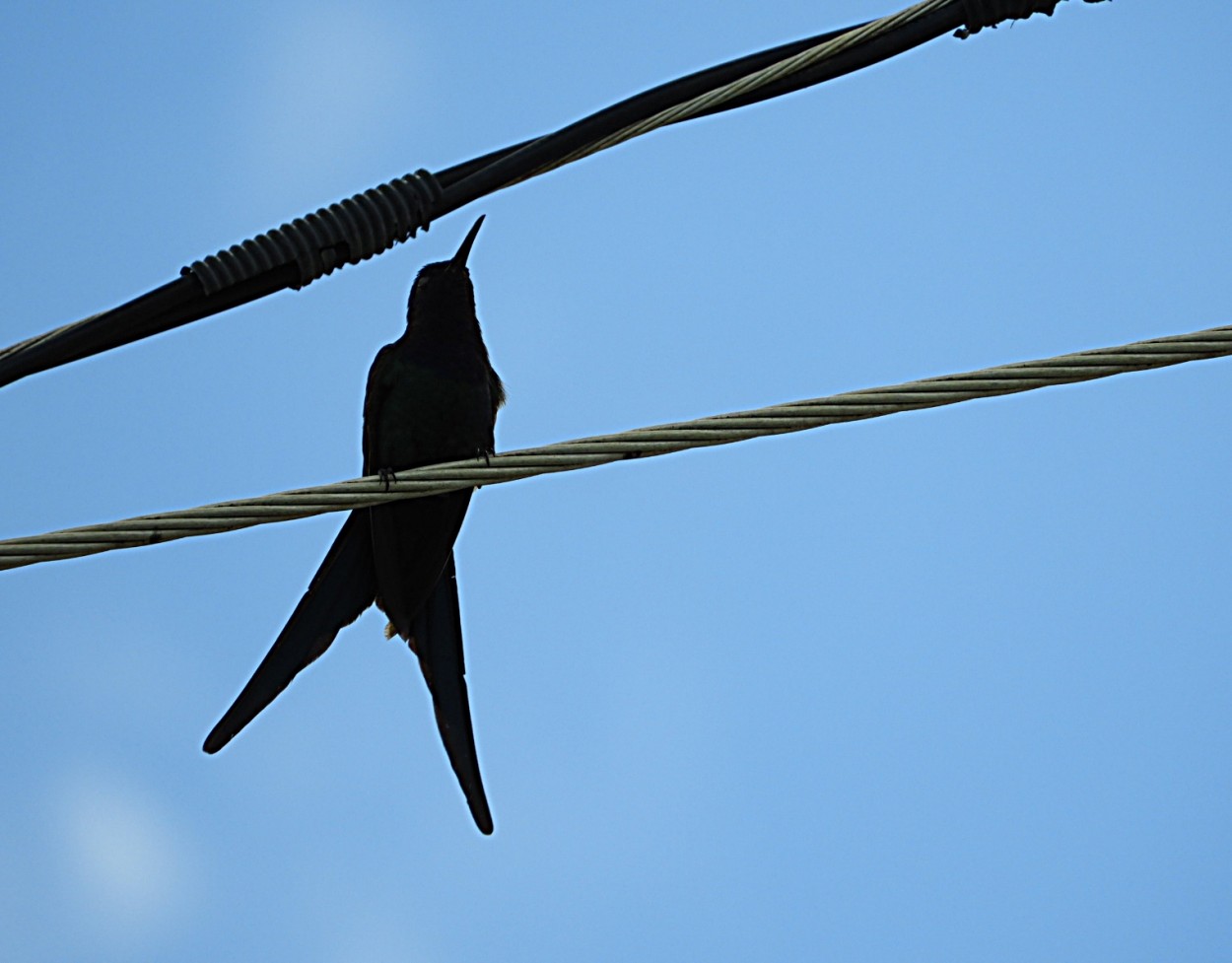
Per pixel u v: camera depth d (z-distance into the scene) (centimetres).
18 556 940
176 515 974
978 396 991
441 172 1007
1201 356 982
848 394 1000
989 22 1037
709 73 1010
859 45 1021
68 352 957
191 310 977
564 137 1002
